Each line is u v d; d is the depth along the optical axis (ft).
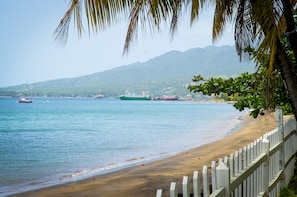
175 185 9.00
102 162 60.13
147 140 92.68
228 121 160.04
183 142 85.61
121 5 15.30
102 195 35.53
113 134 110.01
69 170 53.21
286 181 24.23
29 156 68.23
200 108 350.23
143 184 38.96
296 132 29.76
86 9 14.17
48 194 37.40
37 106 353.10
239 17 20.10
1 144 88.74
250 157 15.62
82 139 98.17
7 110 269.85
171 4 17.54
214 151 64.69
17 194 37.86
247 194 14.48
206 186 10.44
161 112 262.47
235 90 29.07
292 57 25.09
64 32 13.92
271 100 26.08
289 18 18.58
